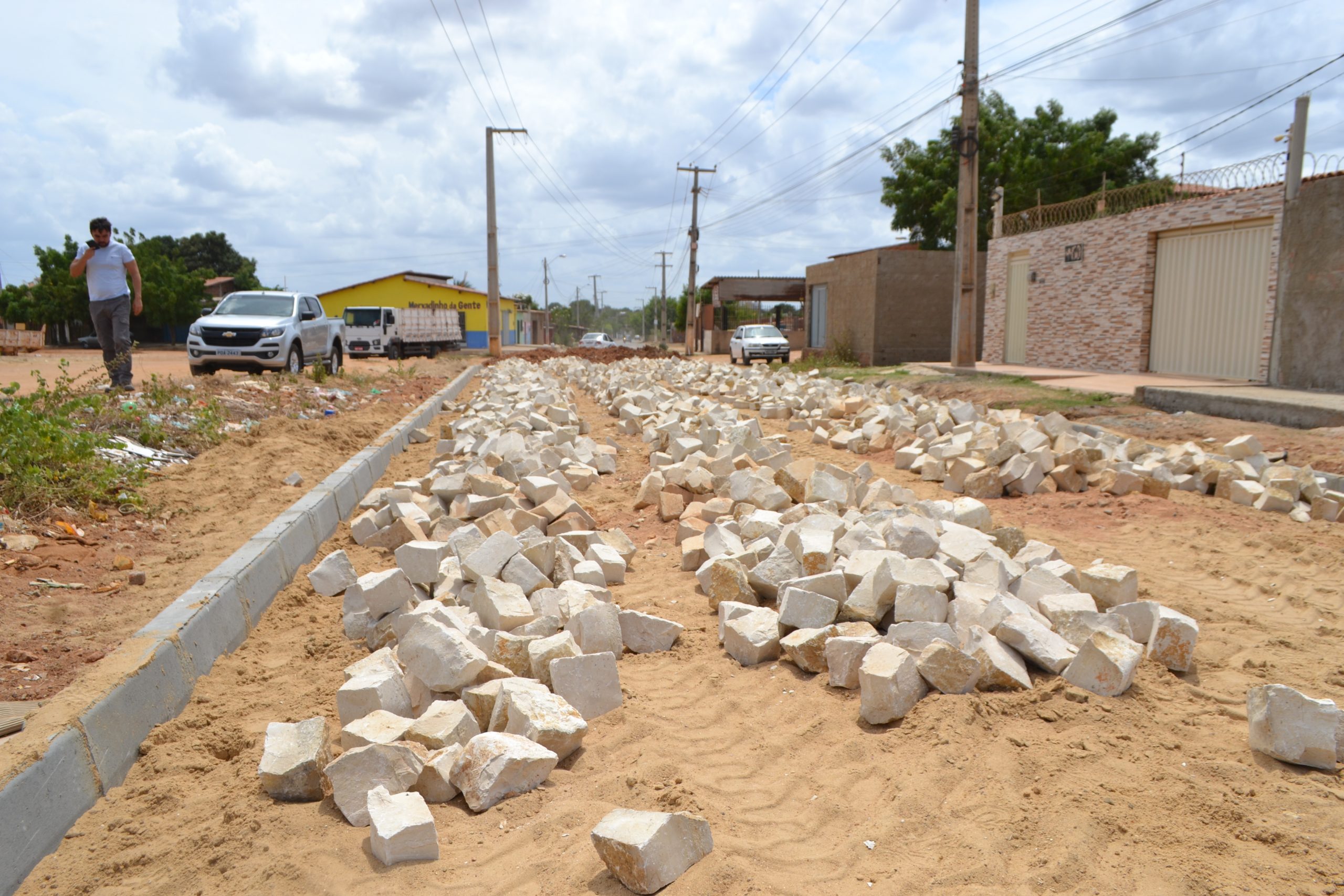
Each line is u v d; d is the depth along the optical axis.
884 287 25.02
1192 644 3.72
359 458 8.18
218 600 4.21
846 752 3.16
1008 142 32.03
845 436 10.02
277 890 2.48
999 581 4.21
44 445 5.84
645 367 23.75
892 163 35.06
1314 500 6.77
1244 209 13.66
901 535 4.72
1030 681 3.59
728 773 3.08
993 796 2.79
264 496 6.58
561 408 11.88
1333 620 4.55
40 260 36.28
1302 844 2.48
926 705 3.38
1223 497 7.37
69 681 3.32
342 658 4.14
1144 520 6.67
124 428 7.73
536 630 4.07
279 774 2.90
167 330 39.38
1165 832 2.55
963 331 18.48
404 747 2.95
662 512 6.79
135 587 4.45
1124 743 3.08
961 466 7.64
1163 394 11.85
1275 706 2.99
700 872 2.47
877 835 2.64
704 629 4.52
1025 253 20.94
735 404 14.68
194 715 3.50
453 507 6.53
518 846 2.68
